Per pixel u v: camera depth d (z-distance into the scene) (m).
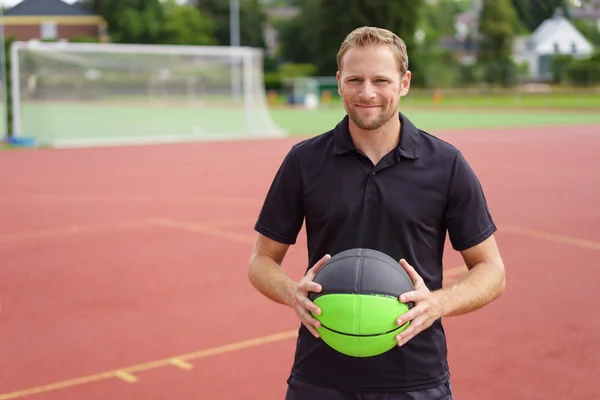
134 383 5.18
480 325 6.24
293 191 3.08
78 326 6.43
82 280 7.96
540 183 15.50
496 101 53.38
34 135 26.42
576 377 5.17
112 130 30.73
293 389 3.08
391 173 2.93
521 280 7.67
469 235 2.97
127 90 38.66
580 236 9.98
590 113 42.28
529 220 11.20
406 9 63.94
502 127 32.38
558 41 68.25
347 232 2.95
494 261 3.00
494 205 12.67
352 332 2.66
